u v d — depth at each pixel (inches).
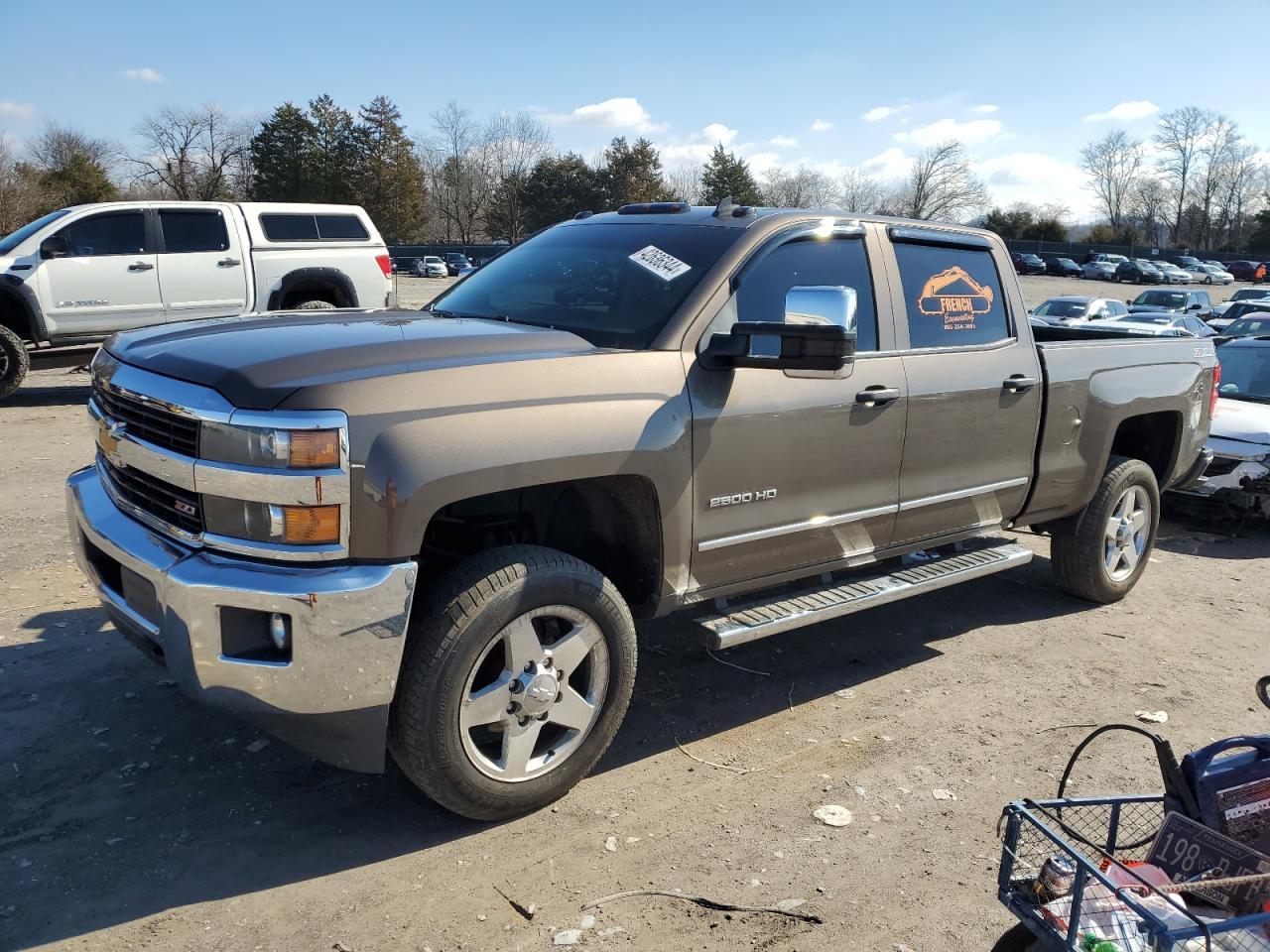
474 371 120.4
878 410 163.0
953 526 184.4
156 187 2935.5
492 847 124.8
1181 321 797.9
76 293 452.4
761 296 151.5
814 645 199.5
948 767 151.0
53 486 292.4
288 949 105.0
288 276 499.2
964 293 184.7
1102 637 211.0
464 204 3240.7
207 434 111.8
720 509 144.4
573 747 132.4
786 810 136.5
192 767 140.0
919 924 114.0
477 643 118.4
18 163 2252.7
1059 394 197.8
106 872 116.1
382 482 110.3
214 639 110.8
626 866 122.0
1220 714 174.7
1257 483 298.4
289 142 2859.3
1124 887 84.4
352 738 115.4
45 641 179.3
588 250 166.9
